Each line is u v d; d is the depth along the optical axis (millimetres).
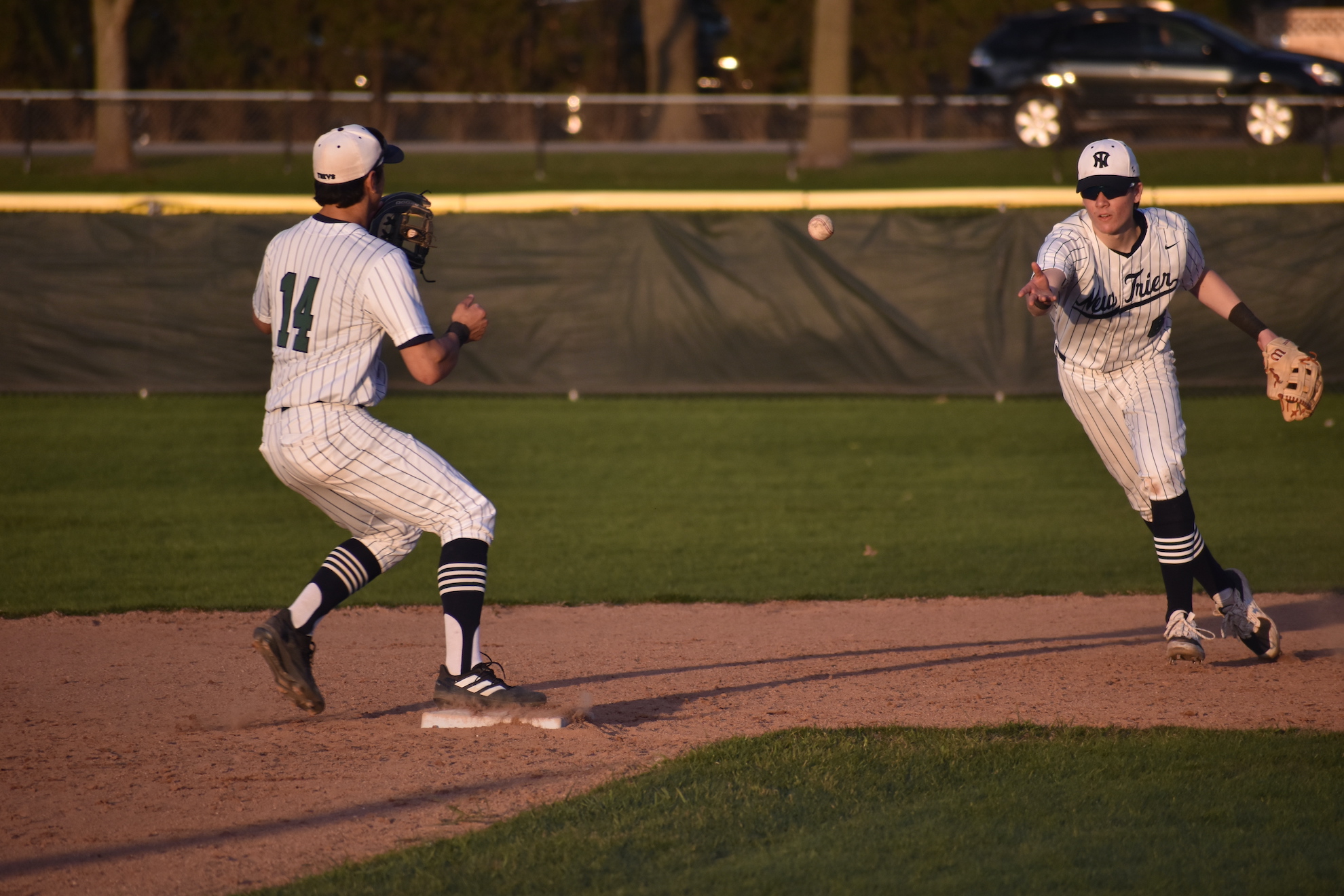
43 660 19984
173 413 44656
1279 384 17109
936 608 23734
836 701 17203
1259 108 70000
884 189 68625
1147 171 69562
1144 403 17969
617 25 112438
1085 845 12008
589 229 45844
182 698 17719
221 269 45250
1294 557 26875
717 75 111875
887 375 45938
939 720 16172
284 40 104812
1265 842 12055
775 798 13250
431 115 76000
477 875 11469
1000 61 75000
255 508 32781
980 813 12820
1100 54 73750
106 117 71812
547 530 30531
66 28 106562
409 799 13492
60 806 13352
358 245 14711
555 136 76188
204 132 75000
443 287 45844
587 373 46281
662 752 14969
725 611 23656
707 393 46312
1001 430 41969
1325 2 114250
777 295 45812
